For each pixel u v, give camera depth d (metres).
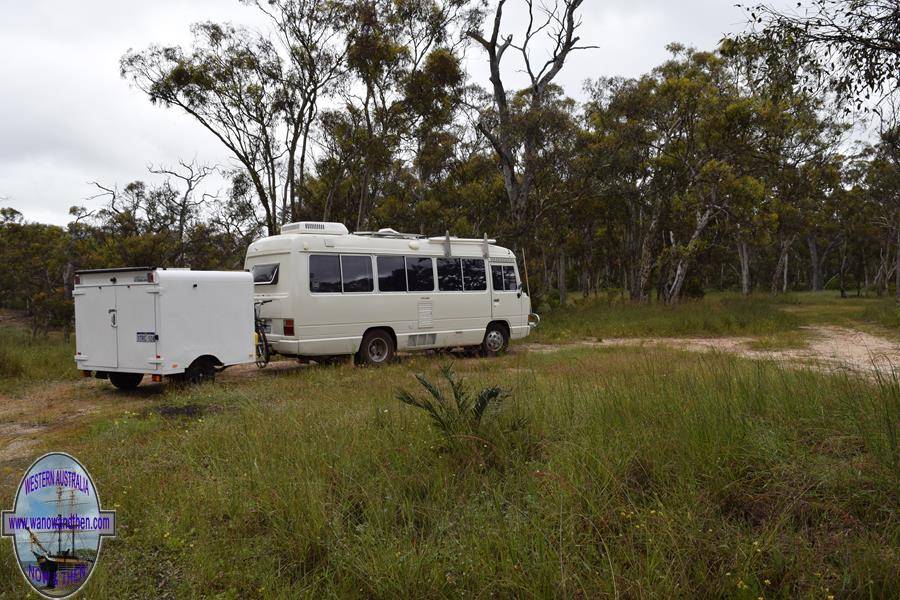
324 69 22.78
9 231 36.00
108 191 29.44
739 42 8.51
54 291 29.08
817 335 19.98
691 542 3.66
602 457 4.77
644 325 22.05
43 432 7.91
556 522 4.00
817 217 42.34
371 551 3.83
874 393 5.49
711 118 30.34
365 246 13.37
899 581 3.26
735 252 63.38
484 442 5.55
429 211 32.62
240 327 10.89
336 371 11.96
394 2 22.50
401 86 22.66
